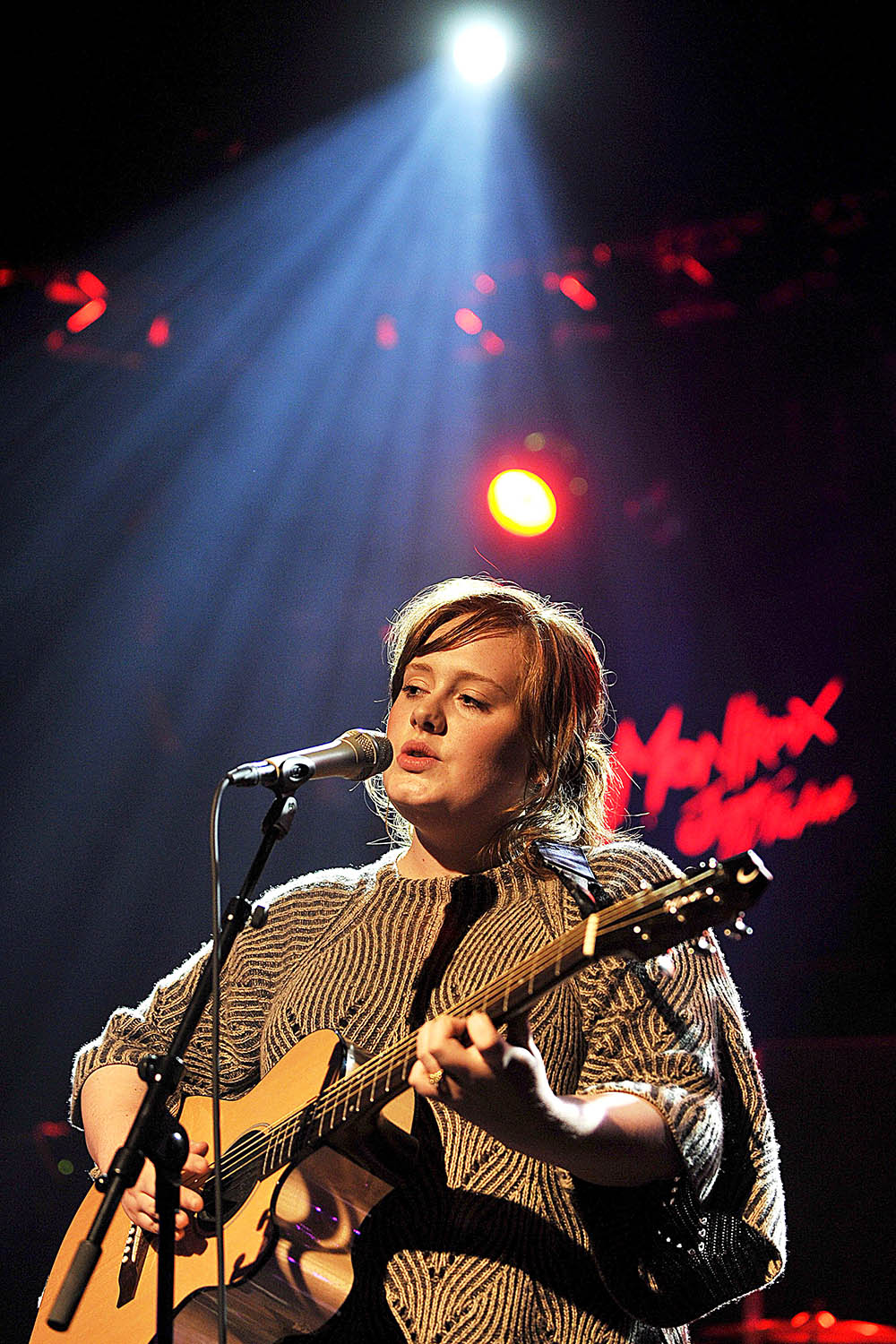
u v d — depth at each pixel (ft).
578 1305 5.63
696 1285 5.61
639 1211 5.63
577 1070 5.86
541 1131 4.99
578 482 25.44
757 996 23.98
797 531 25.40
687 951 6.11
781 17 17.26
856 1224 14.98
